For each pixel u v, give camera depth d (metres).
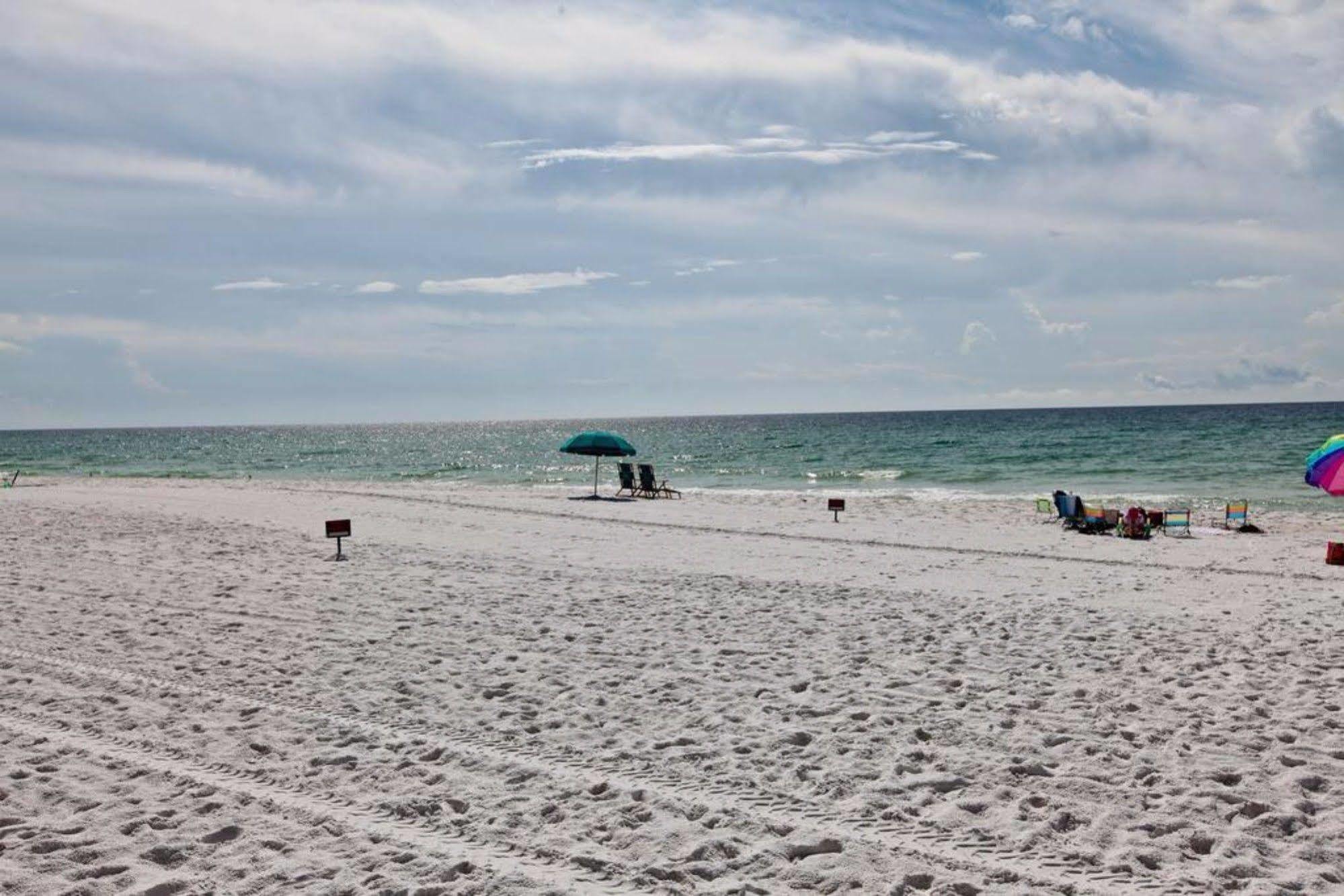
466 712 7.30
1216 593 12.80
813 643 9.63
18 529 18.91
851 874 4.67
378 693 7.82
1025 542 18.14
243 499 26.69
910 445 69.88
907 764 6.20
